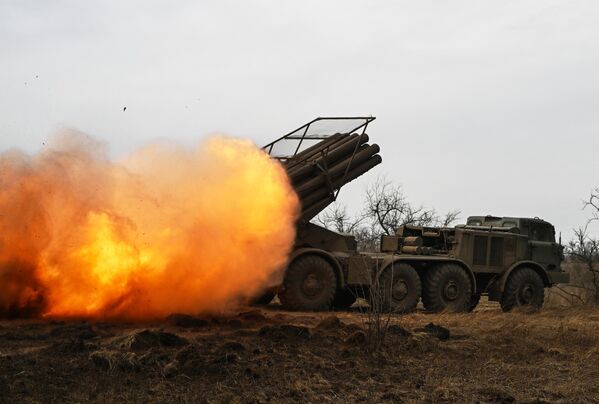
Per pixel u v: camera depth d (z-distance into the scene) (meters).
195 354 9.30
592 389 9.41
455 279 17.66
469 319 14.94
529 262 18.84
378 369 9.87
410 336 11.45
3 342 9.98
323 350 10.49
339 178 16.38
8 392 7.75
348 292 17.75
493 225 19.78
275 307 16.69
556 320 15.42
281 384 8.82
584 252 23.80
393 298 16.84
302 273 15.92
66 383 8.28
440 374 9.84
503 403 8.70
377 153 16.98
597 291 20.27
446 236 18.36
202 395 8.17
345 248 16.80
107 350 9.32
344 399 8.49
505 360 10.88
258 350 10.03
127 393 8.10
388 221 31.56
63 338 10.23
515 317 15.38
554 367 10.56
